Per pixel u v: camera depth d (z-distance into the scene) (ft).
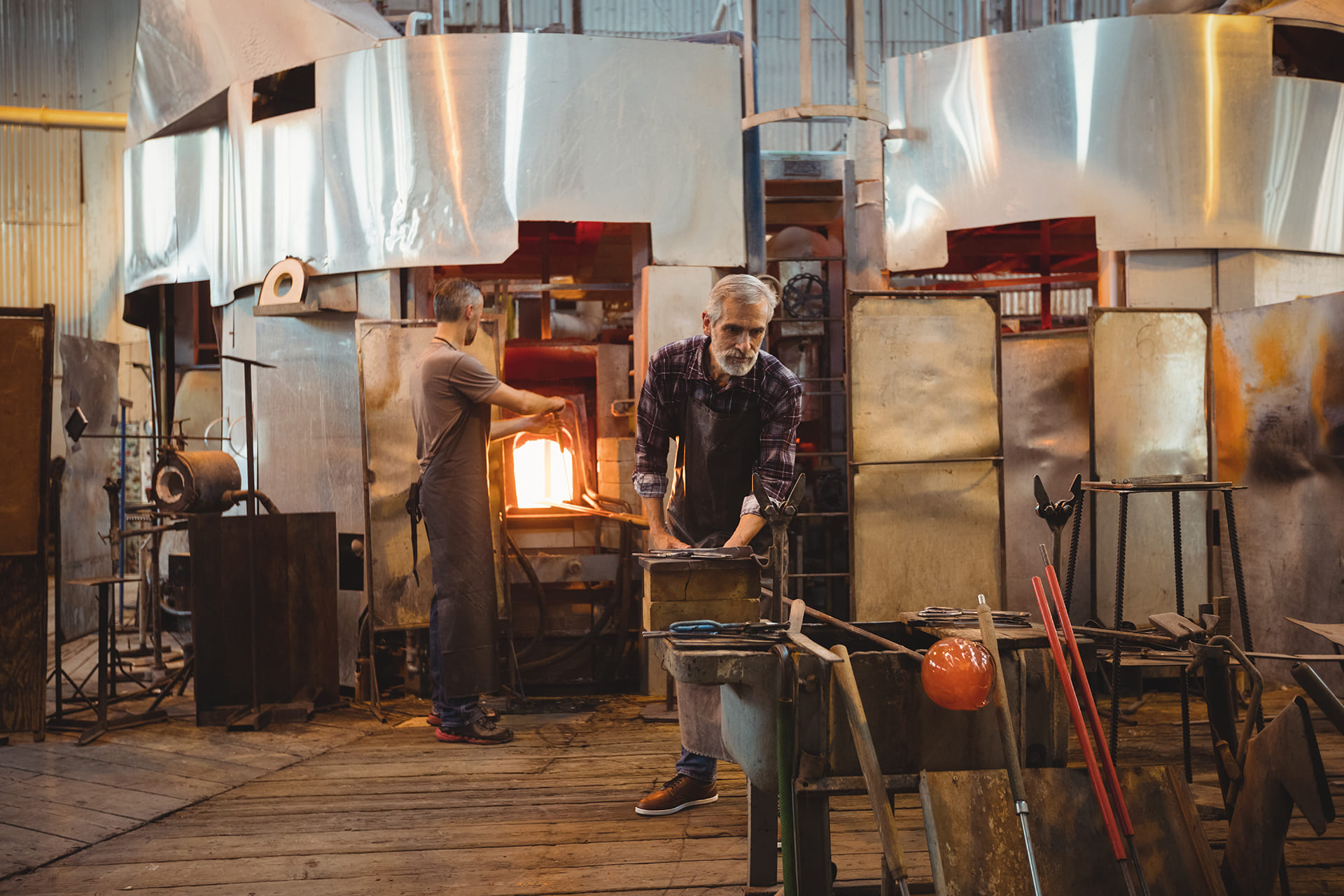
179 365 20.43
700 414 8.97
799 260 18.04
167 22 17.01
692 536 9.37
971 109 15.10
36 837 8.75
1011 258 21.47
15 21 34.53
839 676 5.76
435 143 14.29
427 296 14.94
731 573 7.07
